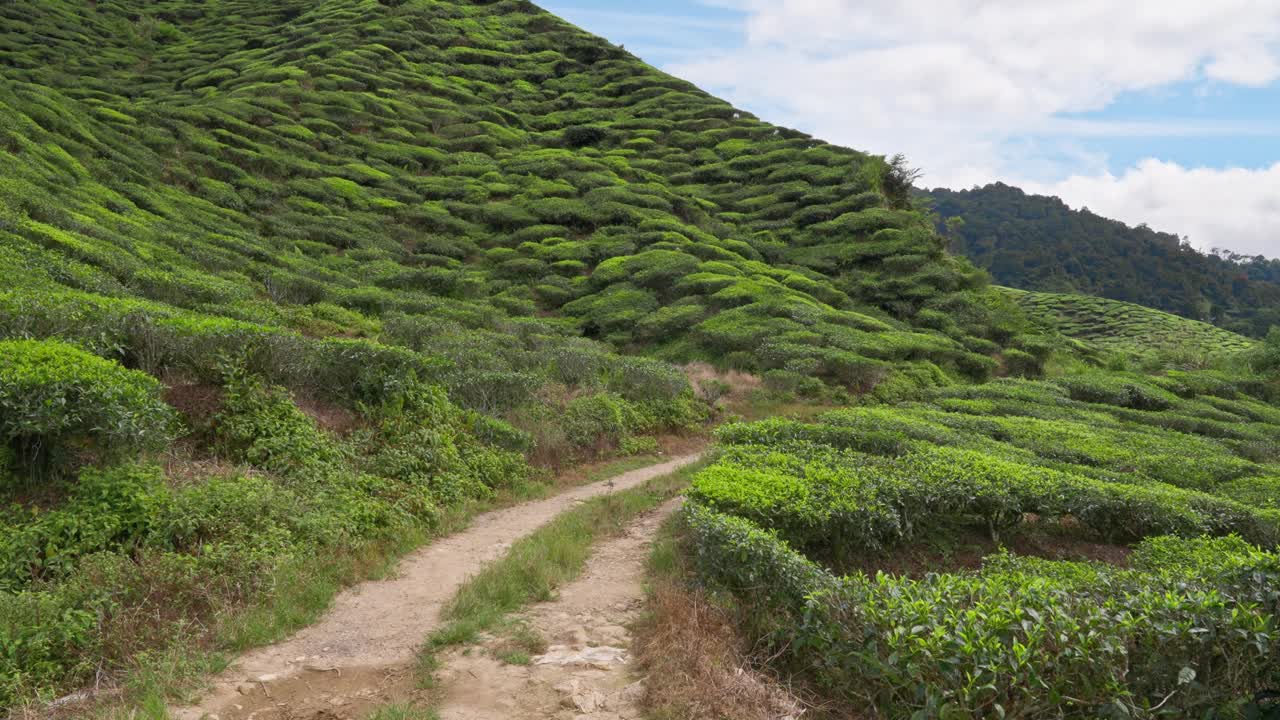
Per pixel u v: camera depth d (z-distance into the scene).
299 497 8.43
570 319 34.81
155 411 7.82
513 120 61.47
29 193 21.17
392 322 22.23
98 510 6.71
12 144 26.88
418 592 7.16
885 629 4.79
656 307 35.06
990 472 10.48
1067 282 127.88
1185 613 4.66
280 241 34.44
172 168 37.50
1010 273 135.62
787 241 46.50
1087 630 4.57
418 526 9.16
